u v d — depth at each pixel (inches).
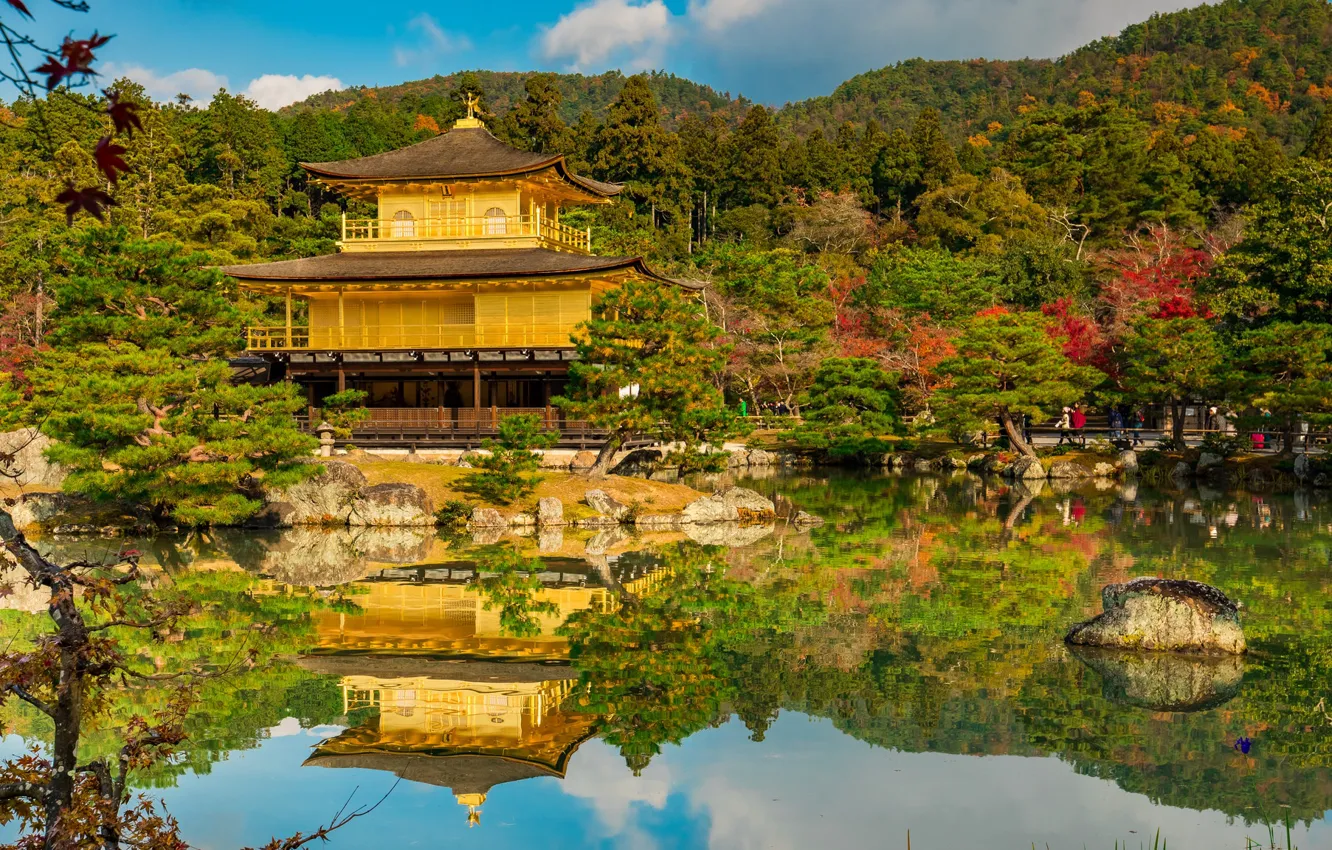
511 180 2370.8
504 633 1000.2
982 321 2493.8
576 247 2655.0
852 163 5753.0
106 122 3575.3
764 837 581.3
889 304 3508.9
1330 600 1080.2
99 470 1492.4
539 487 1801.2
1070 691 815.1
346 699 810.8
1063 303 3043.8
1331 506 1856.5
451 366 2241.6
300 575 1278.3
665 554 1437.0
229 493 1545.3
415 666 894.4
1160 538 1503.4
